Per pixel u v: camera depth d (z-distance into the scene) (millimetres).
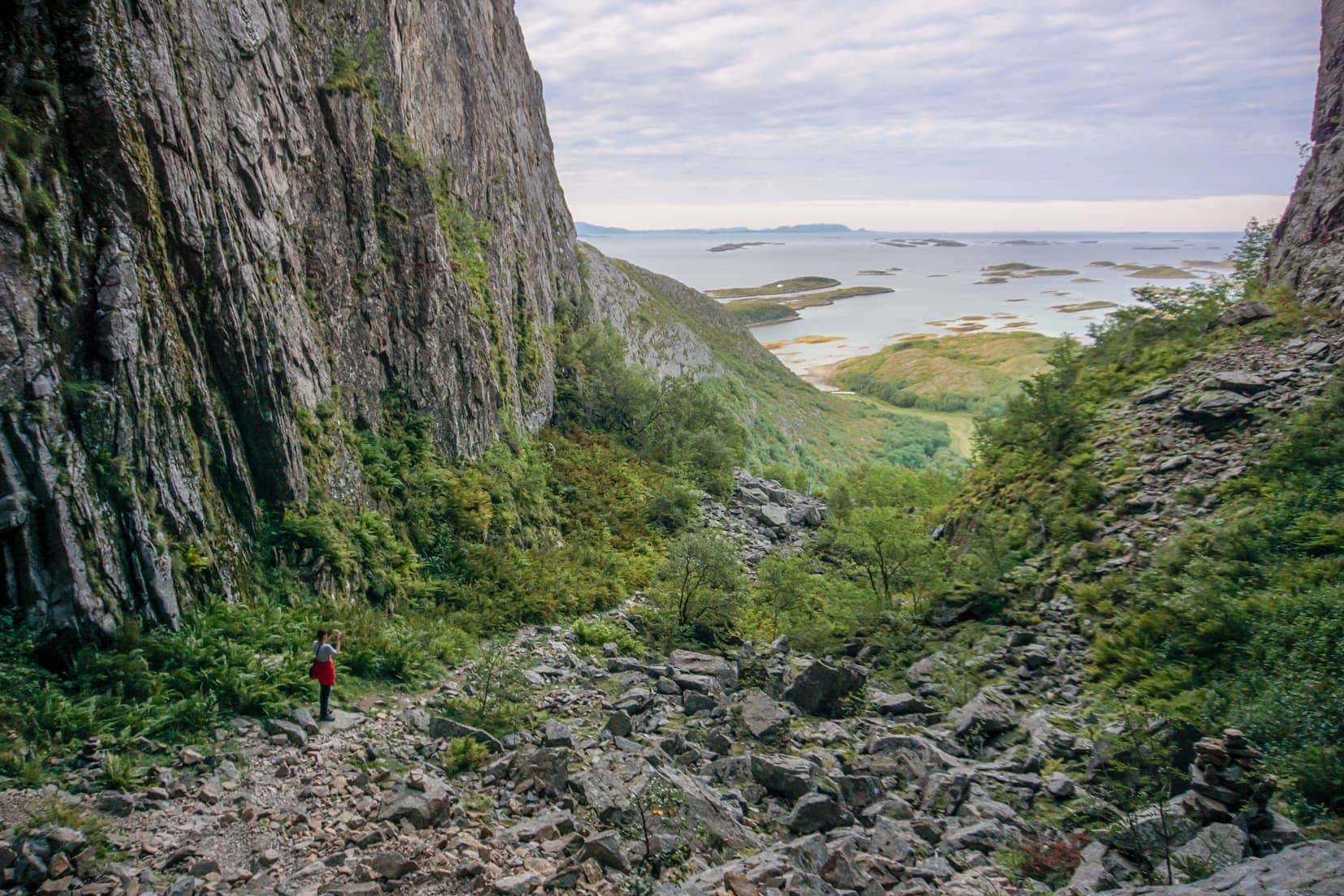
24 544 14883
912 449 142875
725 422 69875
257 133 22469
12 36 16703
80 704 14016
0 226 15508
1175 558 25734
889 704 22844
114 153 17578
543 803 14148
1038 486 35250
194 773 13367
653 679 23672
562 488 41719
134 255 17781
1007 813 15977
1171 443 31609
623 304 131250
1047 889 13344
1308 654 18797
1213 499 27625
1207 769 15078
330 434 24203
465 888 11047
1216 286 42688
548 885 11172
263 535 20391
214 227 20078
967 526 38375
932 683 24766
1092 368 41812
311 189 25781
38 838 10500
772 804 16016
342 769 14344
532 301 51188
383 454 27453
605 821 13672
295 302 23672
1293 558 23062
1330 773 14680
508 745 16922
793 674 25734
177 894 10102
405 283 30656
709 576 30719
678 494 46812
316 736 15492
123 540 16406
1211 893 11148
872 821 15852
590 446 49875
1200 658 21578
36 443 15328
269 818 12359
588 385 56062
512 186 54500
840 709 22734
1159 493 29641
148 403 17594
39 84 16766
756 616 33062
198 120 20062
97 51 17516
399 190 31109
